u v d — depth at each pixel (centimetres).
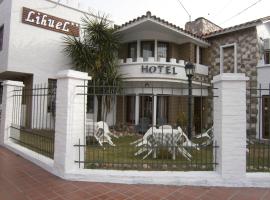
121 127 1158
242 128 459
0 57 1209
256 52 1259
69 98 493
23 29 1173
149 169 518
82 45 1205
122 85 1199
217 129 482
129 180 463
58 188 432
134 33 1311
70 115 495
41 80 1230
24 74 1227
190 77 826
